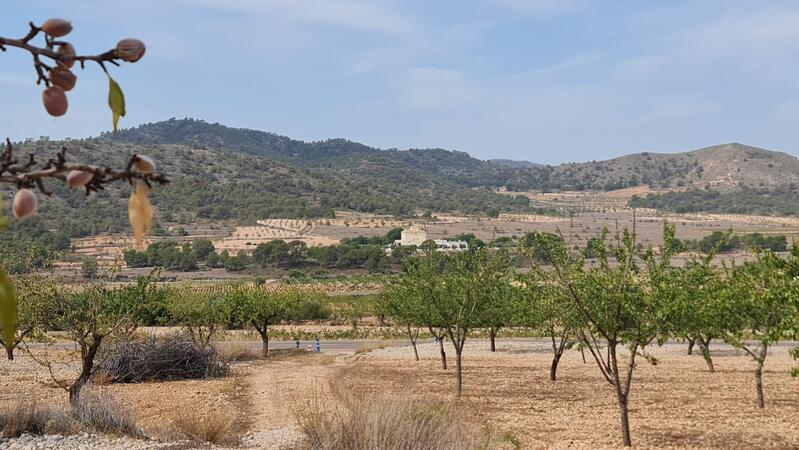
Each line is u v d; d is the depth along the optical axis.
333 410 15.78
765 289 13.84
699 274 14.48
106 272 19.09
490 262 22.83
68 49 1.58
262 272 117.88
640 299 14.47
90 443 13.46
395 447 11.73
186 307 34.84
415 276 24.34
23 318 18.28
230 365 32.75
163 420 17.39
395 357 37.41
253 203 191.38
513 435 15.71
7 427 14.13
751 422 17.84
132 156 1.53
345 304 72.38
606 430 16.75
